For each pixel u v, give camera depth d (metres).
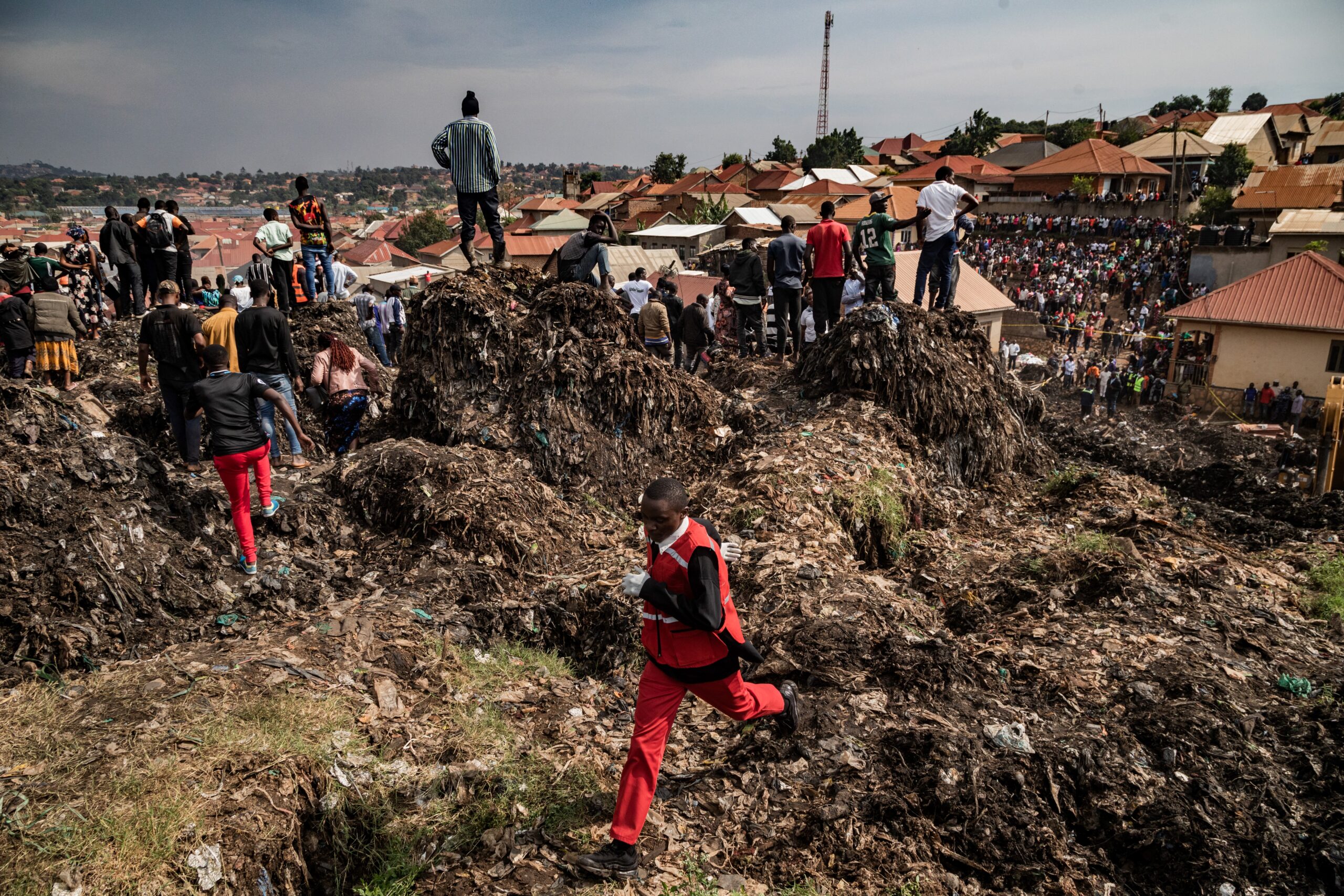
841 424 8.47
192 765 3.64
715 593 3.36
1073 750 4.45
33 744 3.71
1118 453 12.64
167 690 4.26
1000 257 50.16
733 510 6.91
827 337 9.67
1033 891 3.77
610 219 9.14
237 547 6.16
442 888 3.49
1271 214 43.97
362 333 12.48
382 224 141.12
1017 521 8.47
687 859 3.71
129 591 5.25
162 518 5.93
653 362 8.56
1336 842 3.99
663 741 3.57
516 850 3.68
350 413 8.10
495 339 8.23
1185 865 3.96
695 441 8.71
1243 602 6.45
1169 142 58.47
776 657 5.05
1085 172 55.75
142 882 3.05
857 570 6.46
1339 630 6.19
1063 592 6.52
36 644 4.70
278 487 6.98
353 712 4.42
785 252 10.93
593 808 4.00
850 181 68.12
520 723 4.74
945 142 95.38
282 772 3.72
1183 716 4.73
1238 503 10.28
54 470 5.57
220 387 5.63
